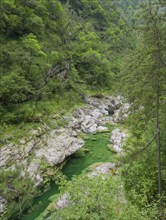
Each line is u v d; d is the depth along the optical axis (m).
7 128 26.42
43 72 37.88
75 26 60.19
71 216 9.38
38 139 26.16
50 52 43.16
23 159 21.94
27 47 35.69
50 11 49.81
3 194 11.31
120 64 60.50
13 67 32.25
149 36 10.80
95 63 54.28
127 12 107.94
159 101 12.27
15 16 37.41
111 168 22.42
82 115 40.03
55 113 35.38
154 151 13.85
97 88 52.56
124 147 16.55
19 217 16.27
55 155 24.38
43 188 19.84
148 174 13.75
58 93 41.72
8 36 38.41
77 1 73.81
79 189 10.20
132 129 15.38
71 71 49.09
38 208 17.20
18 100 30.88
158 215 10.52
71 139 28.66
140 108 13.31
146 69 11.21
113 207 9.70
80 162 25.50
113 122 39.47
